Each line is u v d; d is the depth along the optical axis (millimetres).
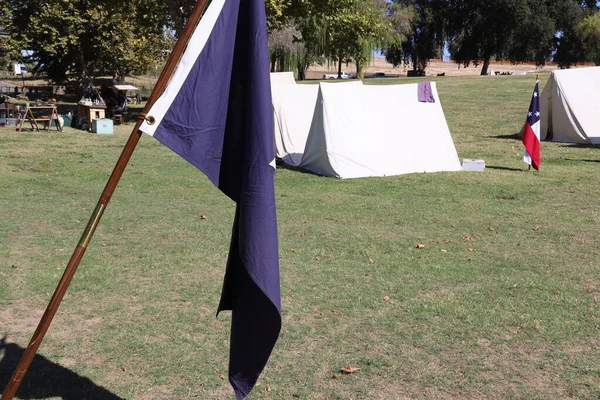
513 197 12516
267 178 3273
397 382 4684
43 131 23359
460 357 5109
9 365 4828
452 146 16328
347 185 13836
